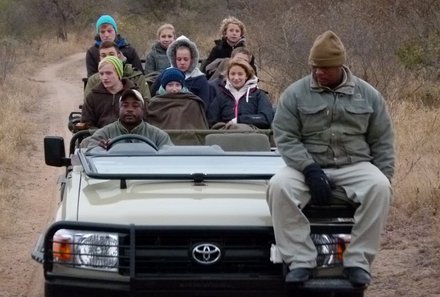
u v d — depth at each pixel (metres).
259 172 6.71
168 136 8.15
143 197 6.26
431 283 7.68
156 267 5.78
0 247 9.35
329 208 5.99
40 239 6.32
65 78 35.91
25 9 56.81
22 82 30.14
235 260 5.82
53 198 11.97
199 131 8.49
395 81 18.05
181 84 9.61
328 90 6.05
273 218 5.82
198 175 6.38
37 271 8.51
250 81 9.66
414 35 20.62
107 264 5.74
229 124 8.93
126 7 50.75
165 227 5.73
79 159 7.11
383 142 6.16
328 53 5.93
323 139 6.07
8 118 18.22
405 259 8.42
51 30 57.50
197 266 5.79
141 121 8.02
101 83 9.50
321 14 21.45
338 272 5.90
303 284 5.72
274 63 20.52
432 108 16.69
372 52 18.25
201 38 38.78
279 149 6.09
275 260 5.80
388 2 21.78
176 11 47.50
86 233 5.78
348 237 5.90
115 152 7.30
